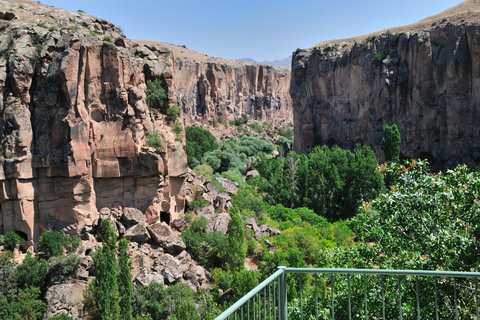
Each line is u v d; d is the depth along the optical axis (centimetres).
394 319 1482
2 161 3169
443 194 1691
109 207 3503
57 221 3341
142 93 3638
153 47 4094
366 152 7394
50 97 3272
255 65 16100
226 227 3844
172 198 3838
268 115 16375
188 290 2875
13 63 3238
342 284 1681
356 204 5981
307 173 6197
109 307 2455
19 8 3953
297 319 1664
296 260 3066
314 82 10650
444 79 7500
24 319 2455
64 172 3262
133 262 3109
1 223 3228
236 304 698
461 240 1502
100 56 3416
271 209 5453
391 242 1788
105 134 3441
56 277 2833
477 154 6931
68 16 4016
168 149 3734
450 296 1448
